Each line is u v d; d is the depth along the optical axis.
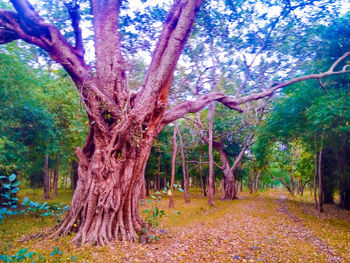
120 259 5.38
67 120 16.47
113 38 7.80
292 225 10.62
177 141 28.80
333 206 19.78
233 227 9.61
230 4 11.12
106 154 7.07
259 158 22.12
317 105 11.35
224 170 26.27
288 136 17.36
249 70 11.67
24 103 11.95
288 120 15.39
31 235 7.25
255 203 20.64
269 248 6.69
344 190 17.98
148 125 7.31
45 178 20.78
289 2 10.72
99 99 7.19
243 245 6.88
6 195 5.01
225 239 7.51
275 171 49.25
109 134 7.25
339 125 10.90
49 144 14.89
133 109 6.95
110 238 6.72
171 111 8.17
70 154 18.95
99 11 7.79
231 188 25.67
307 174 26.78
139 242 6.82
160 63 7.11
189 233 8.29
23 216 11.32
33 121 12.94
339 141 13.65
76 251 5.81
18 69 10.80
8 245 6.16
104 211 6.97
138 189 7.84
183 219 11.55
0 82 10.23
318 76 9.35
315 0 10.60
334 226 10.98
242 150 25.97
